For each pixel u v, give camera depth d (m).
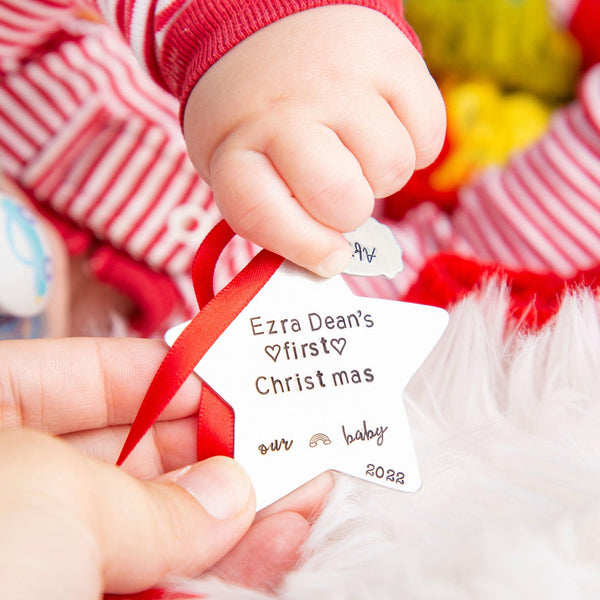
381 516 0.26
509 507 0.25
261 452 0.27
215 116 0.29
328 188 0.27
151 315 0.41
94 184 0.41
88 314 0.42
